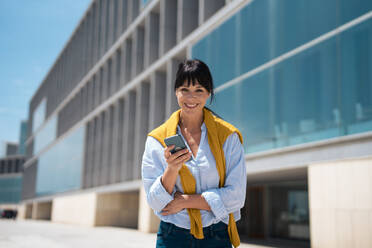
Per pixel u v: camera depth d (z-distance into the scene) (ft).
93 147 89.92
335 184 24.73
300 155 29.12
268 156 32.50
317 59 28.94
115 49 80.48
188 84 5.80
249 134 35.65
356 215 23.06
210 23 44.37
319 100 28.25
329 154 26.53
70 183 101.91
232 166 6.09
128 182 61.46
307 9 30.55
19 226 74.64
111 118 81.20
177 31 54.03
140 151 62.64
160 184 5.66
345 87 26.12
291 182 42.63
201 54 46.16
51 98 144.46
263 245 35.24
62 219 94.63
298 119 30.07
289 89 31.42
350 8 26.48
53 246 32.07
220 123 6.26
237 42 39.27
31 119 180.45
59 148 120.26
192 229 5.74
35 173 153.69
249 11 38.06
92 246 32.42
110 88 83.92
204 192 5.73
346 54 26.32
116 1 86.12
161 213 5.85
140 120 63.62
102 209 71.61
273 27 34.24
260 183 46.29
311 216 26.25
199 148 6.02
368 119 24.04
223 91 40.65
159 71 59.98
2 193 230.27
